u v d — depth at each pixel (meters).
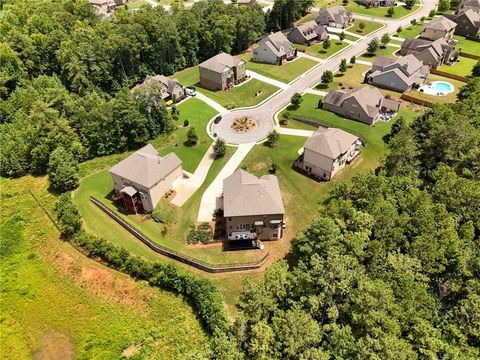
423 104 100.19
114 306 57.47
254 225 64.12
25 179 83.88
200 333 52.66
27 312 58.22
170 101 106.00
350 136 79.69
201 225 68.19
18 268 65.00
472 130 70.50
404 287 44.12
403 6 169.50
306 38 136.88
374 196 58.84
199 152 86.94
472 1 154.25
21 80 107.75
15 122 93.88
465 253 49.44
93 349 52.38
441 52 117.75
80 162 85.75
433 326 43.38
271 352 41.38
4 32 118.06
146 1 195.12
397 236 52.12
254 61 129.25
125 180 70.81
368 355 37.94
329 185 76.19
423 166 72.31
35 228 71.75
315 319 46.12
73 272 62.62
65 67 107.62
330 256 47.84
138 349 51.94
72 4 135.12
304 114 97.62
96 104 89.50
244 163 82.75
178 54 127.69
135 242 65.81
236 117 99.06
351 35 144.88
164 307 56.41
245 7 141.50
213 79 112.19
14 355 53.00
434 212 55.25
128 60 117.50
